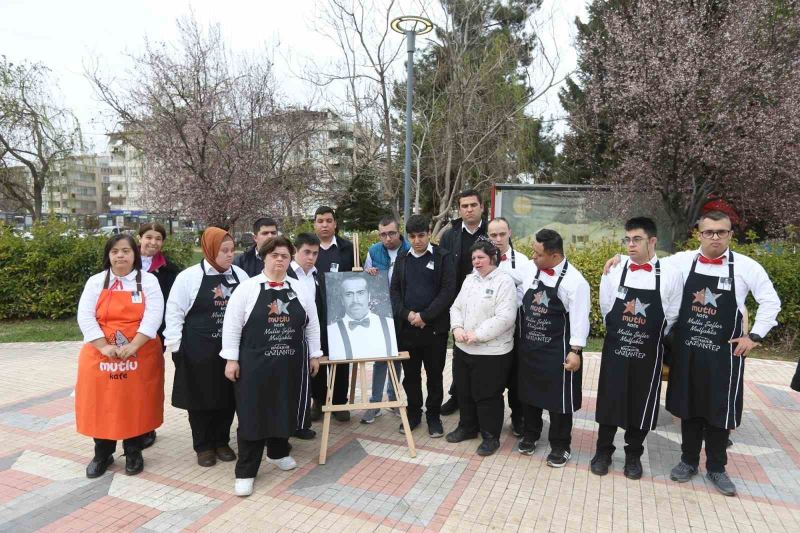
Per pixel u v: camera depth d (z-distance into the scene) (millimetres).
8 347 7695
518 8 14438
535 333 3959
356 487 3656
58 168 24078
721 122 10656
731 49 10516
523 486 3686
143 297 3703
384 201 18172
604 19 13492
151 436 4375
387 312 4406
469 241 4910
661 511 3373
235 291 3582
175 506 3379
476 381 4176
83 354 3652
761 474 3928
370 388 5922
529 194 12781
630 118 12227
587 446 4414
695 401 3637
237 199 13727
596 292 8164
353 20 12836
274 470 3910
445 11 13445
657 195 11875
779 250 7875
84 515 3258
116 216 53000
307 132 16953
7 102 19906
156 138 13555
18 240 9422
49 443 4348
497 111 14188
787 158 10641
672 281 3664
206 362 3775
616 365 3736
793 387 4438
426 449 4309
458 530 3143
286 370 3572
